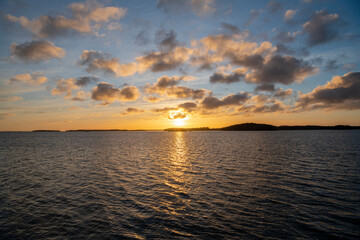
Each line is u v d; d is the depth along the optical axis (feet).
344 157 137.80
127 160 137.28
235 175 91.04
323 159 130.31
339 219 48.80
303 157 139.85
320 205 57.00
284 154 156.66
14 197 65.10
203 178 86.53
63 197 65.00
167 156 156.87
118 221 48.70
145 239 41.14
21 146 258.98
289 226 45.83
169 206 57.26
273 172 95.76
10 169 108.58
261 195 65.36
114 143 321.73
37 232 43.88
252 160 130.62
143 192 69.31
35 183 80.74
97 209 55.57
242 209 54.90
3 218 50.42
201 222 47.91
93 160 138.10
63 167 113.29
